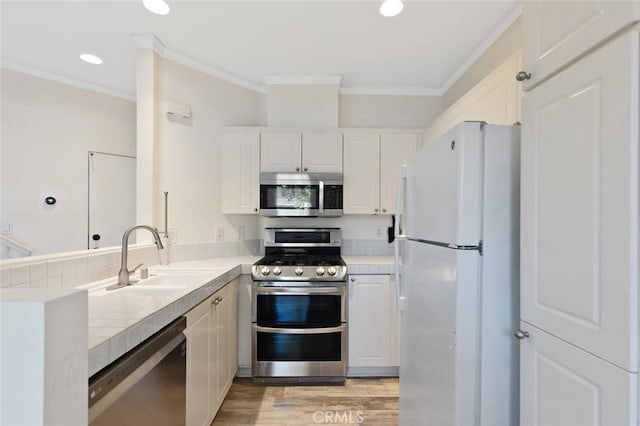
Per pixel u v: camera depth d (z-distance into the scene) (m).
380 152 2.75
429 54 2.38
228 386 2.11
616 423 0.68
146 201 2.22
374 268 2.43
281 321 2.35
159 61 2.29
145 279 1.86
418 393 1.42
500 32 2.04
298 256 2.80
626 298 0.66
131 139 3.11
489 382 1.07
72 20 1.96
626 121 0.65
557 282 0.84
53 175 2.68
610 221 0.69
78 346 0.61
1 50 2.31
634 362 0.64
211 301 1.76
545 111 0.89
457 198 1.09
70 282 1.46
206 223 2.62
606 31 0.70
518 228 1.08
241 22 1.99
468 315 1.07
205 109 2.60
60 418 0.56
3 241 2.48
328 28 2.05
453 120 2.24
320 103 2.82
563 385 0.82
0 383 0.52
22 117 2.54
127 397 0.96
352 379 2.45
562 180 0.82
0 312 0.52
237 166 2.69
